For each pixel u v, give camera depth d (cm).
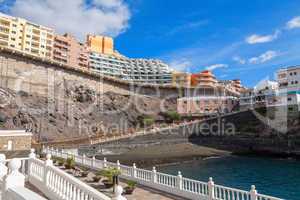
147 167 4178
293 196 2478
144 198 1494
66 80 7781
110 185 1712
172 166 4425
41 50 10050
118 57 15488
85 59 12212
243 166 4509
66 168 2411
